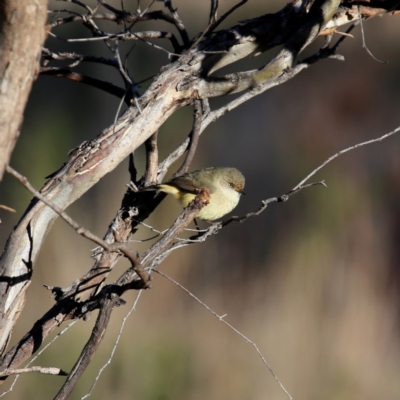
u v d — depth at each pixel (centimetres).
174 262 1200
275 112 1875
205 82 521
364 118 1864
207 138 1725
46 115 1661
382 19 2230
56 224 1171
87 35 1891
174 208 1190
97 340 425
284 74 555
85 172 482
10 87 334
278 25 566
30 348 488
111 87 570
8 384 959
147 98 505
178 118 1568
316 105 1883
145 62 1869
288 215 1405
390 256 1266
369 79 2033
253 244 1331
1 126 333
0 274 457
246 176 1597
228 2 2039
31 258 465
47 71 563
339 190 1386
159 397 1031
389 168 1548
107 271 532
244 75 538
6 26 328
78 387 1006
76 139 1602
